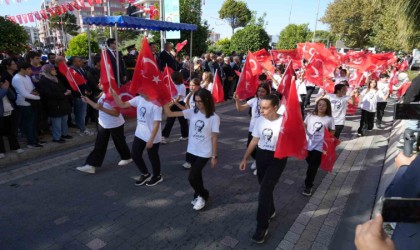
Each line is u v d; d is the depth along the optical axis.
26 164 5.79
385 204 0.97
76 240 3.57
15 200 4.46
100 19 8.38
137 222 3.95
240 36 24.97
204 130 3.95
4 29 14.08
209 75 6.89
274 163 3.55
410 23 7.96
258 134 3.68
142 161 4.89
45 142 6.67
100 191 4.77
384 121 10.05
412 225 1.24
